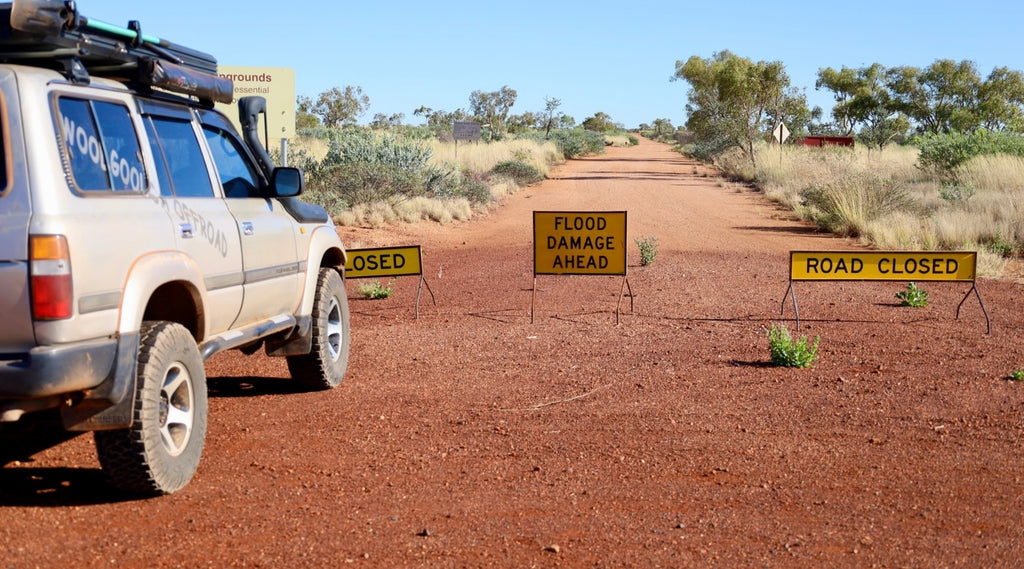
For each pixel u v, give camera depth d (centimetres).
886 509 476
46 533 435
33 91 421
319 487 507
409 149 2617
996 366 794
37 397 413
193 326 530
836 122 7438
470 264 1574
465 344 911
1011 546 428
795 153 3953
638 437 602
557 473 533
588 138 7056
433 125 7638
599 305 1134
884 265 1001
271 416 652
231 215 575
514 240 1933
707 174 4400
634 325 1004
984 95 6225
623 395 709
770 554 420
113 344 438
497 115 8275
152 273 464
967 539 437
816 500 489
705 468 542
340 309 754
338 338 753
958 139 3031
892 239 1705
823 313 1073
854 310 1094
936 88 6475
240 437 601
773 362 816
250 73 1747
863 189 2123
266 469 537
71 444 576
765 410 664
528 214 2512
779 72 4400
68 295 409
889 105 6681
